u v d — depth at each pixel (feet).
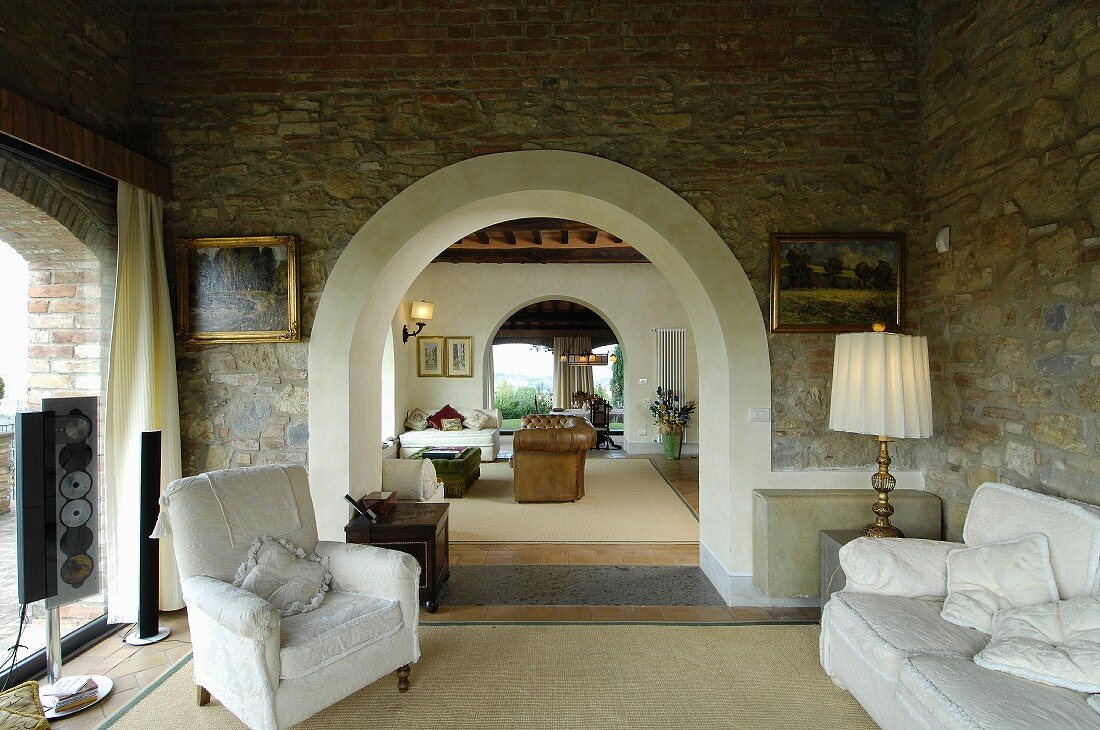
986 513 8.48
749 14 11.98
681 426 29.50
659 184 11.87
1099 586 6.79
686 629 10.44
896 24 11.86
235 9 12.16
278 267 11.91
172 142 12.09
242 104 12.14
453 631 10.39
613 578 13.09
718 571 12.34
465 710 8.02
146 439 10.00
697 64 12.00
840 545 9.83
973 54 10.28
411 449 26.53
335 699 7.43
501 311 30.78
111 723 7.75
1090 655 5.94
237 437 12.05
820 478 11.69
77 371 10.44
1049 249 8.70
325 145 12.10
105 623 10.48
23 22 9.40
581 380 47.37
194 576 7.93
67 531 8.76
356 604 8.18
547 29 12.09
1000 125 9.67
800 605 11.46
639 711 7.99
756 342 11.72
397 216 11.96
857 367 9.84
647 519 18.28
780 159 11.89
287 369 12.03
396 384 26.91
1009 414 9.50
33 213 9.54
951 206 10.91
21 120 8.71
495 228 21.53
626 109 12.03
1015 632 6.68
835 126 11.87
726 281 11.80
